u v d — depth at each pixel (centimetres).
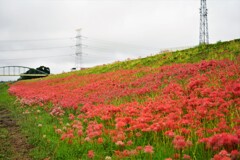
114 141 877
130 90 1733
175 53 3116
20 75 10525
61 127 1293
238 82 1285
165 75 1972
